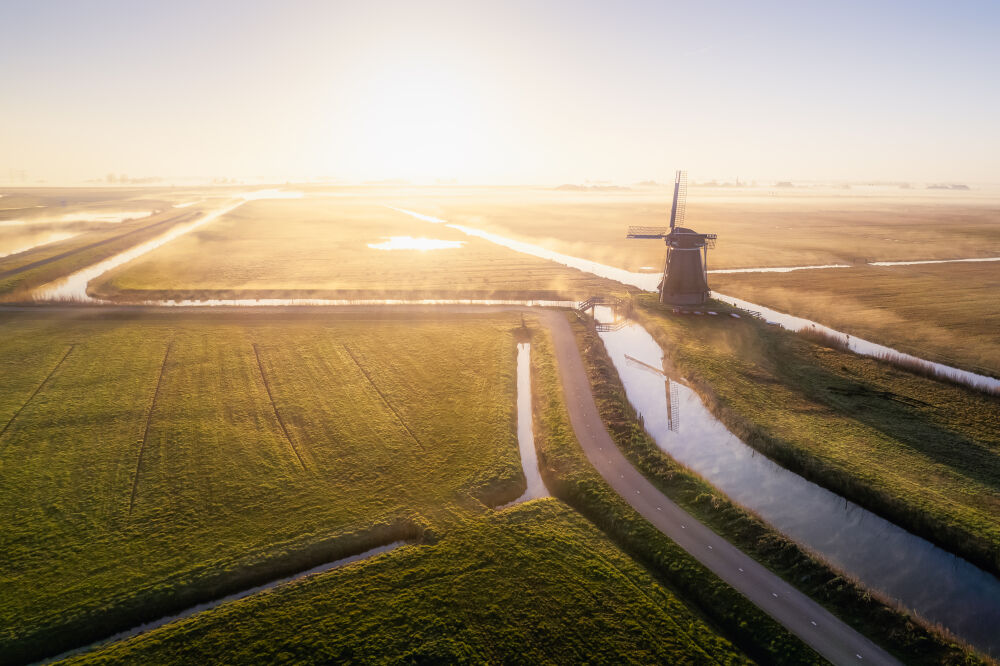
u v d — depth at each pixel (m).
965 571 25.61
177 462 32.53
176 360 48.28
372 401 40.94
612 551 26.39
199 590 23.59
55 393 41.53
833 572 24.50
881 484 30.92
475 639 21.22
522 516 28.55
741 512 28.53
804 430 37.62
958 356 51.81
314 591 23.33
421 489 30.56
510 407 40.97
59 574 24.06
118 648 20.70
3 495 29.27
